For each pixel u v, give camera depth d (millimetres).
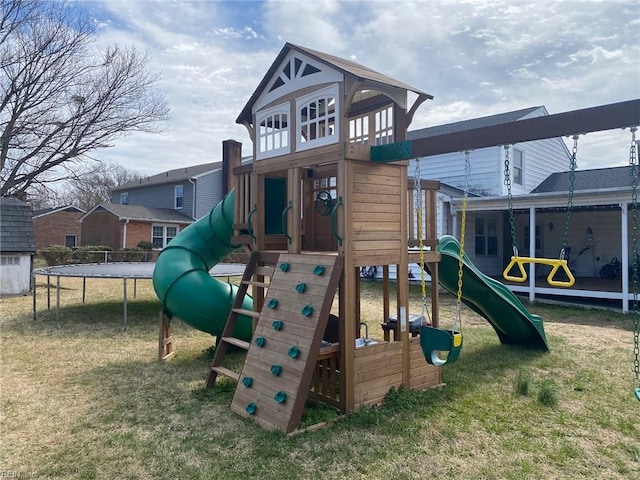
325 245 5363
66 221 27375
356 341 4832
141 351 6273
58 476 2938
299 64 4480
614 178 13672
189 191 24625
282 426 3557
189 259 6469
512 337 6754
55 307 9875
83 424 3760
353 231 4016
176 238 6930
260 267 4938
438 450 3326
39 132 18609
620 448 3410
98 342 6781
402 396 4270
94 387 4711
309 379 3637
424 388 4637
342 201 3965
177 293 5980
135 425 3746
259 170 4973
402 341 4438
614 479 2969
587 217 14094
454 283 6066
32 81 18234
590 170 15828
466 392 4602
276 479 2893
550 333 7703
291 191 4504
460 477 2959
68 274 8102
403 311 4449
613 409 4180
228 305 5980
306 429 3580
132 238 22312
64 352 6176
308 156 4309
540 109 15977
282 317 4074
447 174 15508
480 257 14656
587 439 3561
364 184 4117
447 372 5328
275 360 3898
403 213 4469
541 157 16141
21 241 12273
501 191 14273
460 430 3676
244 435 3541
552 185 15203
